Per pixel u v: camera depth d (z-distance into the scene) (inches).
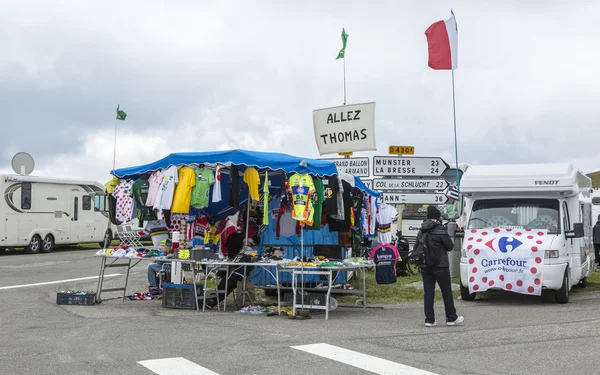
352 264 426.6
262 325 360.8
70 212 1047.0
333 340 309.1
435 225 362.6
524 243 479.2
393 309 458.0
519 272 473.7
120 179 471.2
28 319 379.2
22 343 300.5
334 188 440.5
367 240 566.9
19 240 956.6
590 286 642.8
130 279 656.4
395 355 271.1
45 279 636.1
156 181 430.0
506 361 259.4
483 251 486.6
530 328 347.6
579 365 252.2
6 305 446.3
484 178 516.1
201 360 261.4
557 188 496.1
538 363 255.9
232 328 347.6
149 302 477.1
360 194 536.4
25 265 784.9
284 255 497.0
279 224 490.3
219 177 425.7
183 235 446.6
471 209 526.9
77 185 1064.2
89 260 866.1
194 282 427.8
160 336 319.6
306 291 500.4
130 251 462.0
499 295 552.1
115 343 300.5
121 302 474.3
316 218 435.5
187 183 419.2
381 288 593.3
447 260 361.4
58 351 281.1
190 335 322.7
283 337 317.4
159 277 506.9
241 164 425.1
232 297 511.8
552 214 502.3
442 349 285.6
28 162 995.9
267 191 424.8
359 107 639.8
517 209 513.3
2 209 930.1
